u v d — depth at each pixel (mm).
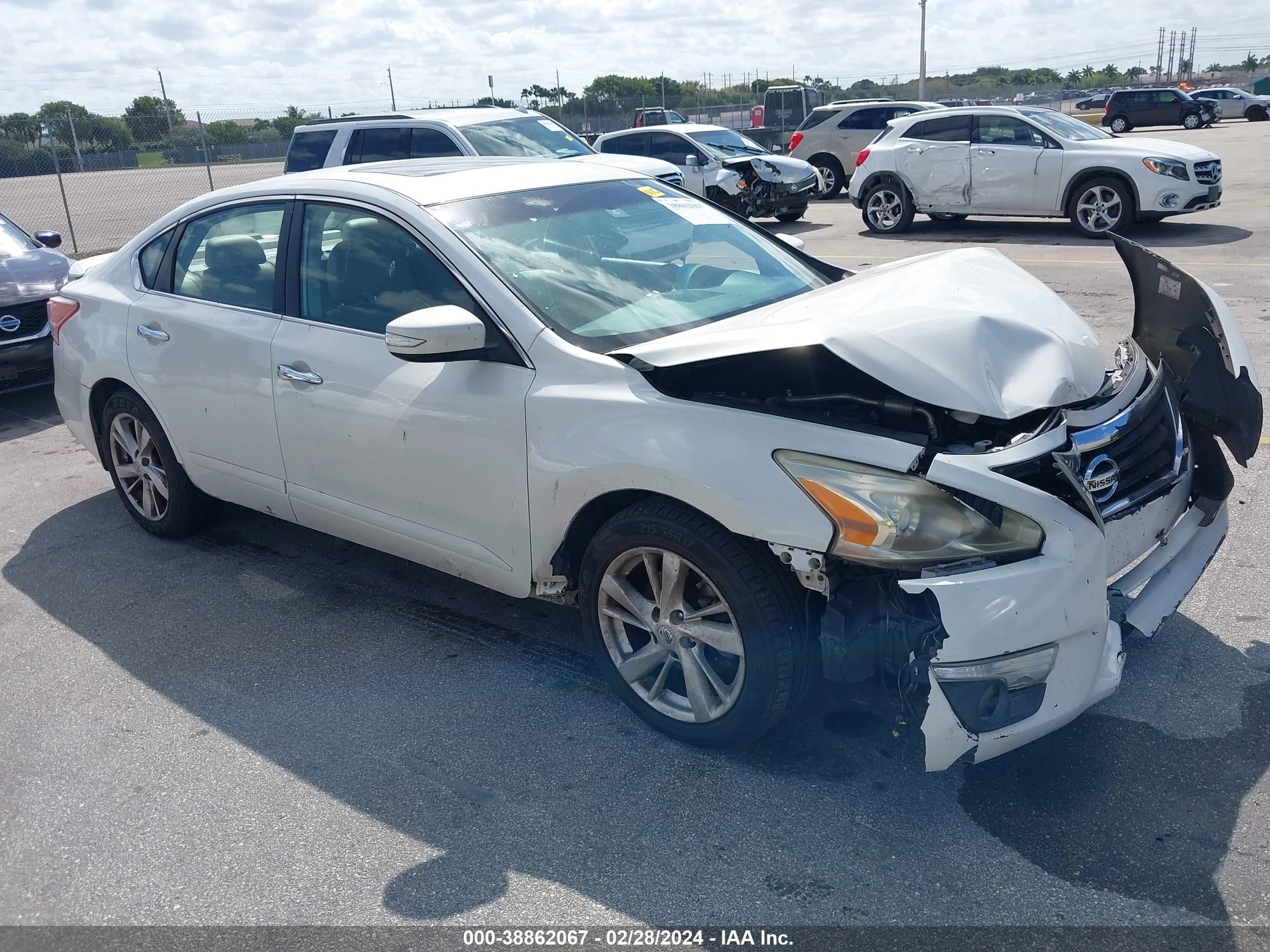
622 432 3016
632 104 32375
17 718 3631
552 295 3434
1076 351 2949
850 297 3258
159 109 23344
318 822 2982
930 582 2555
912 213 14648
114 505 5691
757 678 2896
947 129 14180
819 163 20312
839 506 2652
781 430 2799
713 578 2908
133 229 19797
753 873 2668
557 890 2656
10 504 5805
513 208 3785
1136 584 3111
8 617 4410
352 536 4023
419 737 3369
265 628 4184
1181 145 12938
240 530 5188
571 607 3838
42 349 7641
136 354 4633
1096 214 13039
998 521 2592
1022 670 2578
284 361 3943
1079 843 2691
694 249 3977
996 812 2826
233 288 4277
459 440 3404
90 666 3967
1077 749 3062
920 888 2578
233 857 2861
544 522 3258
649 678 3301
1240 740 3061
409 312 3596
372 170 4148
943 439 2787
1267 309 8078
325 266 3912
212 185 22531
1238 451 3342
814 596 2953
